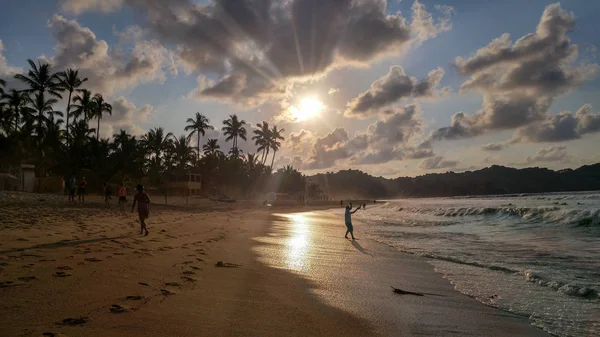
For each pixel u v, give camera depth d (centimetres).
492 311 644
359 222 2859
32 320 427
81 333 404
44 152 4997
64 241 962
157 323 460
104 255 822
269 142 8425
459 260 1134
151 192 5831
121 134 5800
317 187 10162
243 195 7581
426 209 3844
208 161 7344
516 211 2597
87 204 2561
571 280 851
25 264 672
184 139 7338
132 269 717
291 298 645
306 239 1593
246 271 831
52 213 1777
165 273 718
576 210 2094
